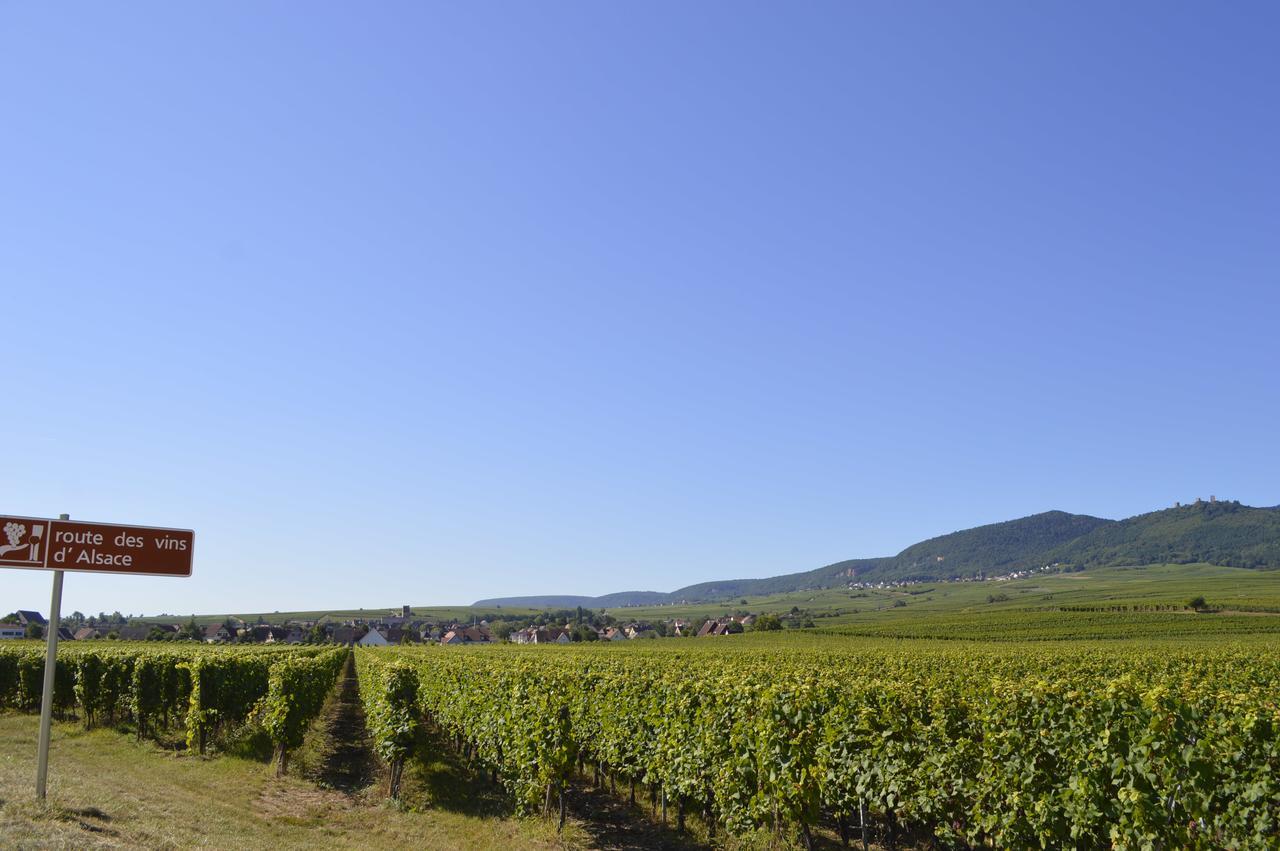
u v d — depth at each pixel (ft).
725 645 263.90
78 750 61.62
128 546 37.83
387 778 58.65
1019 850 32.58
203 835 35.91
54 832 29.76
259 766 59.00
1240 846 26.35
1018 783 32.53
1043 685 34.06
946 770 37.29
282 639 431.84
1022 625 313.53
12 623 398.01
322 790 53.36
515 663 67.72
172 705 71.56
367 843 40.14
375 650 189.88
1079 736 30.58
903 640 281.13
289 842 38.06
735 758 40.88
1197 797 25.88
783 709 39.70
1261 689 58.08
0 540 34.58
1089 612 362.33
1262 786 26.04
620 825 49.55
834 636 319.47
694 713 46.80
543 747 47.11
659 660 100.17
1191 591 538.47
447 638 488.44
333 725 92.27
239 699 72.33
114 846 29.76
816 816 37.76
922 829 46.93
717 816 45.85
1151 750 27.25
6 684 85.71
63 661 80.64
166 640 380.99
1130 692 30.73
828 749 41.04
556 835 44.42
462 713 66.90
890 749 39.29
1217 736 28.68
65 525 36.35
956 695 44.04
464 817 48.34
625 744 53.93
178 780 51.11
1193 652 122.01
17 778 40.32
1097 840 29.53
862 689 44.96
